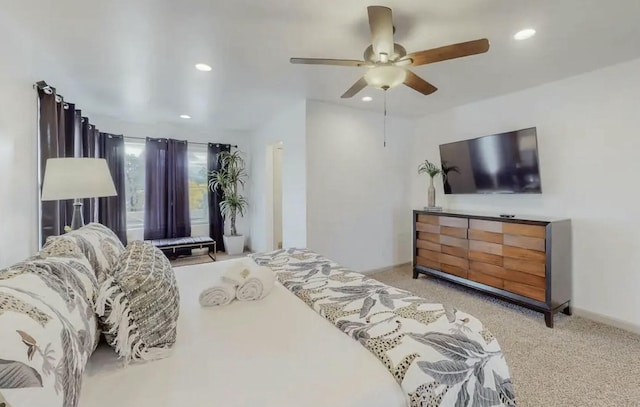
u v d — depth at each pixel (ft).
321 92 11.41
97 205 14.07
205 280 7.01
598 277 9.43
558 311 9.37
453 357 3.77
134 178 16.84
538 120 10.78
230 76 9.78
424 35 7.14
